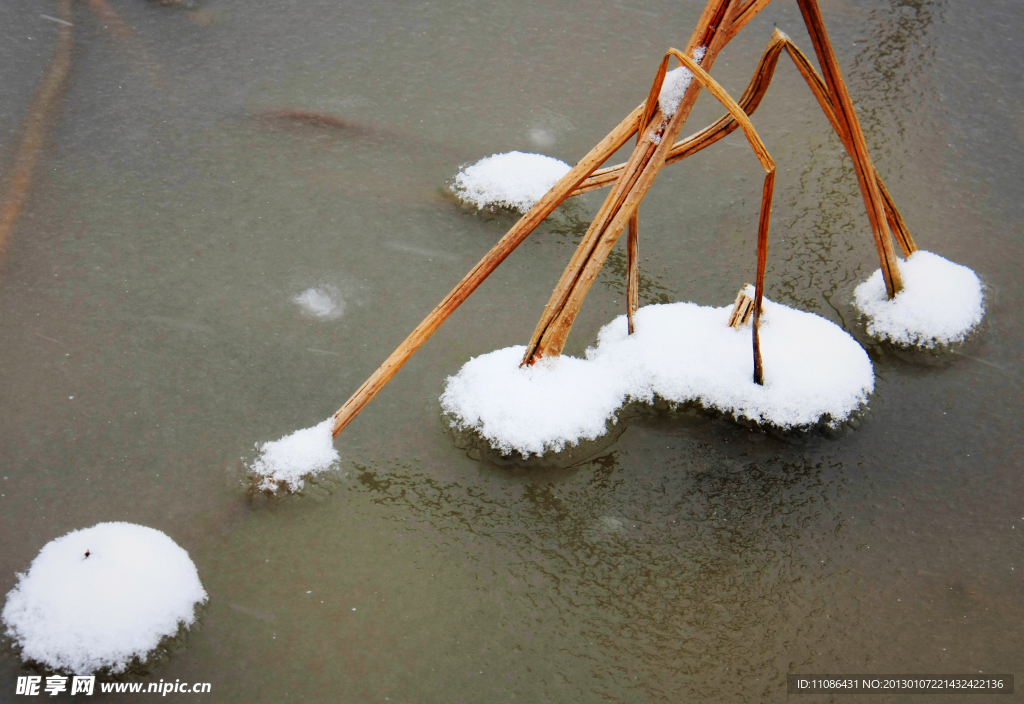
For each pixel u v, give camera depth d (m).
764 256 1.82
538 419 1.86
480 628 1.79
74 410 1.87
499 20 2.18
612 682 1.78
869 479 1.86
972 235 1.99
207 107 2.07
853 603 1.81
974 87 2.11
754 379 1.88
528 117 2.08
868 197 1.89
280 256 1.96
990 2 2.20
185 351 1.90
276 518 1.83
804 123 2.08
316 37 2.14
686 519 1.84
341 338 1.92
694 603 1.81
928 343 1.93
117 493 1.83
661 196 2.02
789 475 1.86
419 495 1.84
